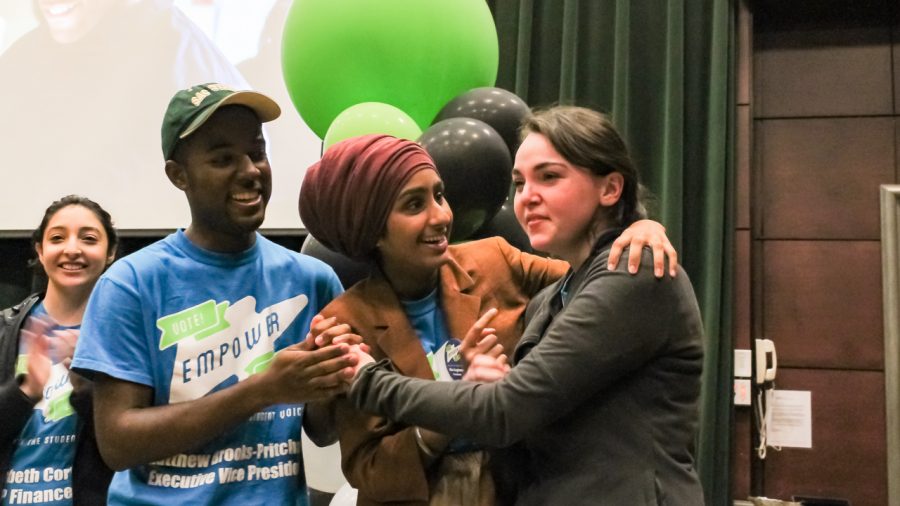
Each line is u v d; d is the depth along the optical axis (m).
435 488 1.17
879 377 2.61
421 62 1.92
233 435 1.20
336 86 1.97
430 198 1.20
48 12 2.97
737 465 2.58
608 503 1.07
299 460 1.27
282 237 2.86
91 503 1.73
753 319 2.69
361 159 1.19
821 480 2.62
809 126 2.73
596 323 1.06
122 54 2.94
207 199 1.20
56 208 2.04
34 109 2.96
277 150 2.83
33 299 1.99
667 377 1.10
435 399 1.08
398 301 1.24
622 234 1.14
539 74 2.76
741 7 2.68
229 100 1.18
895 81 2.67
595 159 1.13
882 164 2.66
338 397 1.22
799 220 2.71
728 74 2.58
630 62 2.65
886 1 2.69
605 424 1.10
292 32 2.01
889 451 2.52
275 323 1.27
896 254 2.57
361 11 1.89
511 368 1.16
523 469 1.20
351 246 1.21
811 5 2.72
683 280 1.12
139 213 2.87
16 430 1.64
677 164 2.51
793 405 2.66
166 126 1.21
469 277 1.30
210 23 2.92
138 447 1.12
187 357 1.19
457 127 1.74
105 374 1.13
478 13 2.03
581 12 2.73
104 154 2.90
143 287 1.18
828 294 2.67
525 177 1.17
